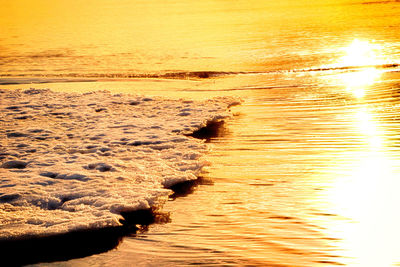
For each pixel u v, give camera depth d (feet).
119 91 42.09
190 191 20.57
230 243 16.26
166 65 52.60
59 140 28.09
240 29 76.79
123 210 18.69
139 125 30.78
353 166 22.47
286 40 64.90
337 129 28.45
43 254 16.08
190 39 69.00
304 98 36.88
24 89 42.47
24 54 62.39
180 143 26.89
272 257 15.30
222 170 22.86
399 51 54.39
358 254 15.33
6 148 26.58
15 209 18.61
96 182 21.15
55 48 66.23
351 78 43.34
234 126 30.37
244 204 19.08
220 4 119.24
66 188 20.56
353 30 70.44
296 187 20.44
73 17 103.86
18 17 107.76
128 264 15.40
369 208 18.24
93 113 34.30
